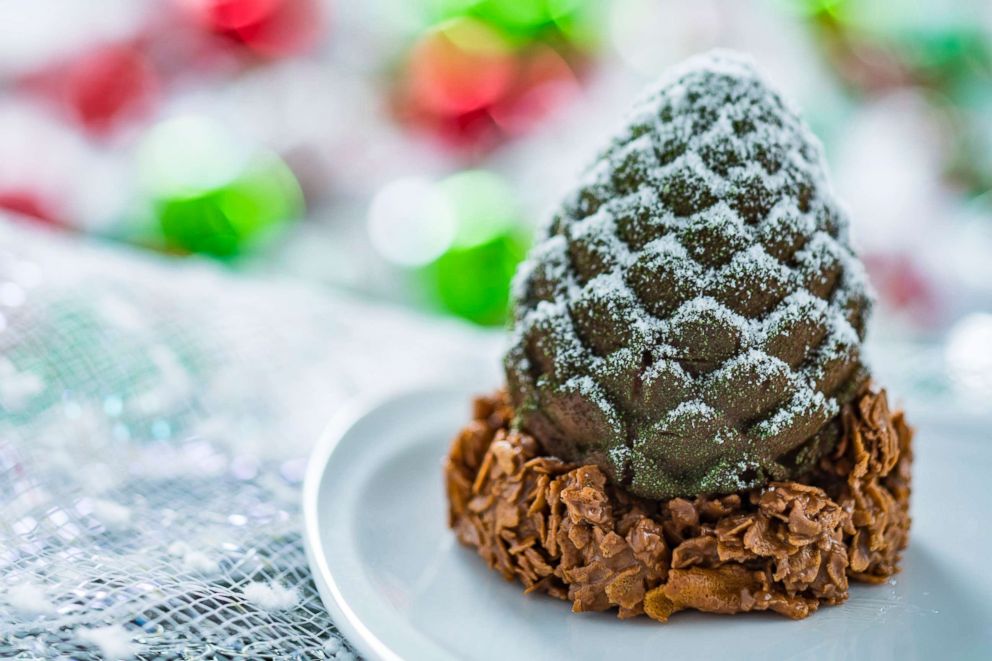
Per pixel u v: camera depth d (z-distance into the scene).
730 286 0.32
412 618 0.32
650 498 0.33
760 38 0.46
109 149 0.48
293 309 0.44
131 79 0.48
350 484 0.36
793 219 0.32
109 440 0.37
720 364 0.32
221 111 0.48
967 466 0.37
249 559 0.33
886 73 0.47
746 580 0.32
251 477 0.37
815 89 0.46
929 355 0.44
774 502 0.32
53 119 0.48
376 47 0.49
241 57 0.48
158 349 0.39
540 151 0.47
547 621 0.32
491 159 0.48
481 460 0.34
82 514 0.34
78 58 0.48
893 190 0.46
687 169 0.32
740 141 0.32
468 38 0.46
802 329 0.32
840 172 0.46
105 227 0.48
